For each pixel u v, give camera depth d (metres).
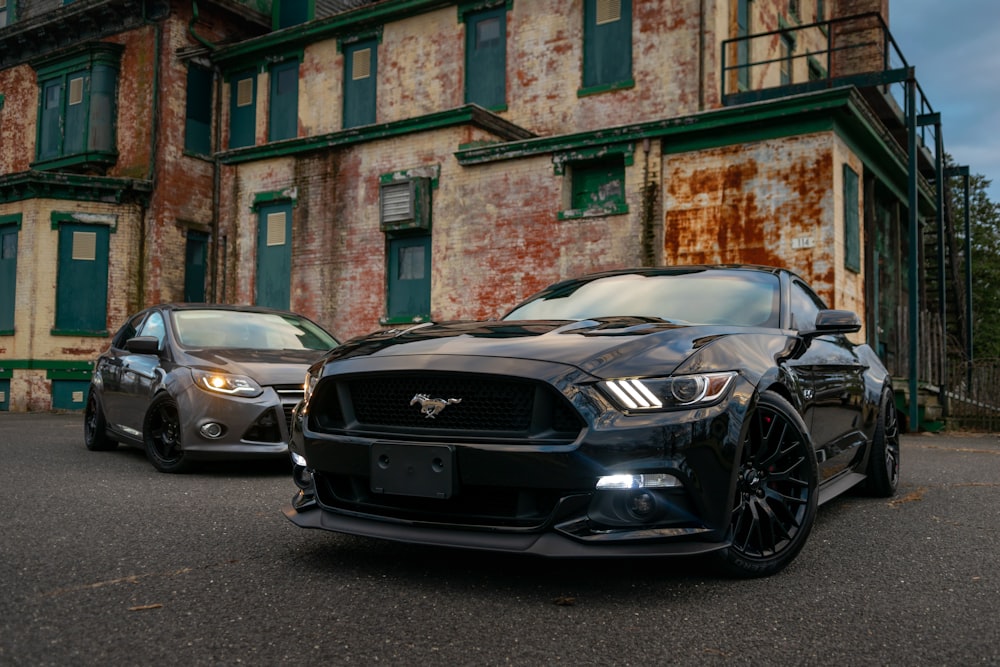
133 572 2.94
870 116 10.45
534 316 4.13
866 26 17.38
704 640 2.27
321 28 16.05
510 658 2.11
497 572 2.96
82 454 7.00
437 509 2.82
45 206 16.09
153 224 16.53
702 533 2.63
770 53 14.72
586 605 2.58
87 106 17.42
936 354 11.82
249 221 14.65
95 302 16.31
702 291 4.00
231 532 3.66
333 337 7.23
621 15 13.32
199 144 17.33
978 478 5.89
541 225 11.75
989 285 28.39
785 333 3.55
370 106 15.77
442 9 15.02
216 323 6.75
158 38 16.83
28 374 15.94
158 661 2.05
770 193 10.22
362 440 2.88
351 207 13.55
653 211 10.91
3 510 4.17
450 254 12.49
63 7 17.64
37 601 2.56
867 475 4.93
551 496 2.65
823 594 2.75
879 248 13.96
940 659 2.15
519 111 14.16
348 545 3.40
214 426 5.48
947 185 16.20
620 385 2.65
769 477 3.03
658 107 12.84
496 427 2.72
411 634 2.29
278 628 2.32
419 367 2.82
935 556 3.35
